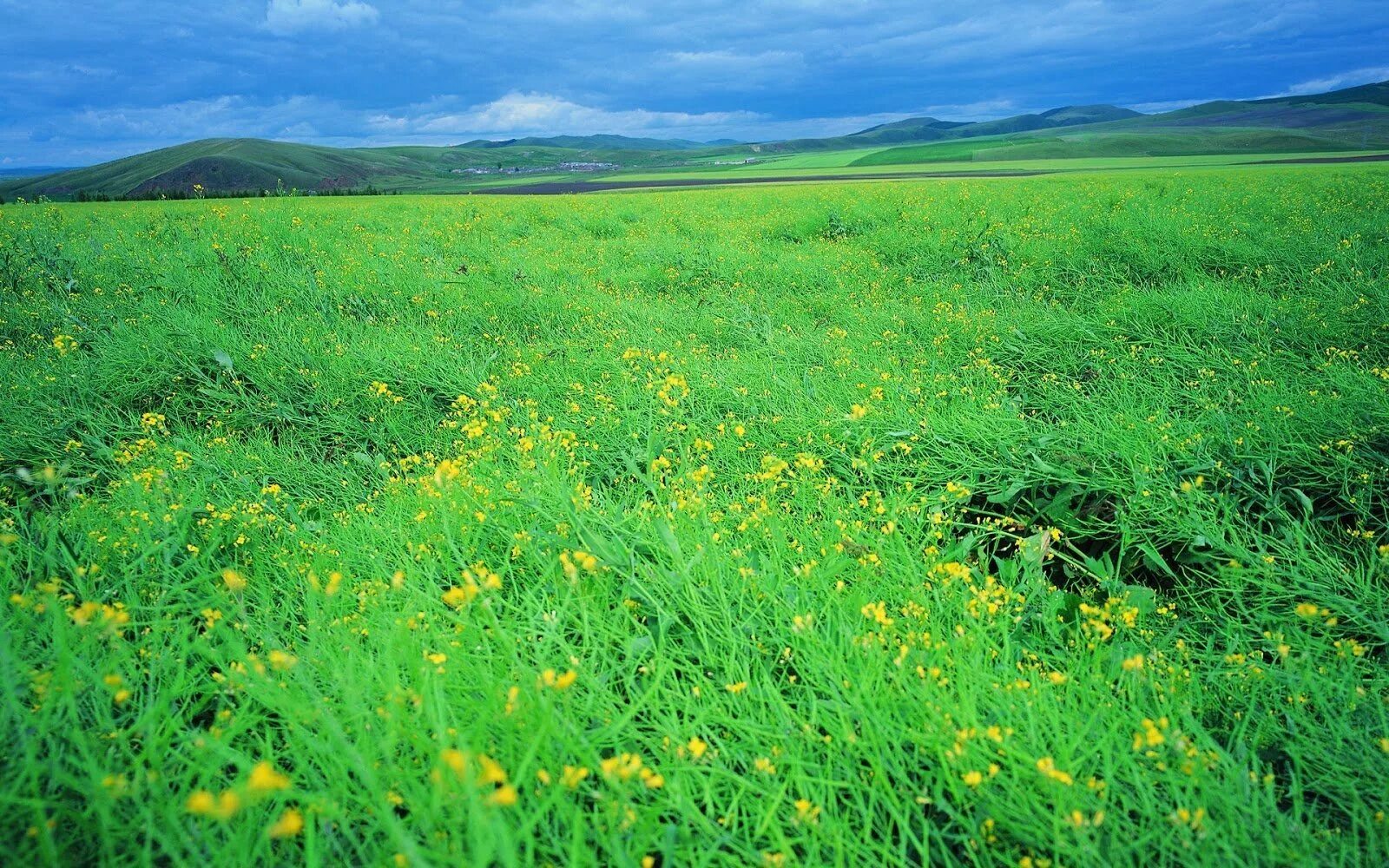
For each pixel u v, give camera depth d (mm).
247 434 5504
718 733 2389
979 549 3629
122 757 2131
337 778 2043
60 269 8977
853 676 2467
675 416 5066
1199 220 11539
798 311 8461
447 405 5910
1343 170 27469
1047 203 15773
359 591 3016
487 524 3469
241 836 1816
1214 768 2178
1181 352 6055
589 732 2240
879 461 4508
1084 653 2711
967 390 5480
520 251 11977
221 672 2623
